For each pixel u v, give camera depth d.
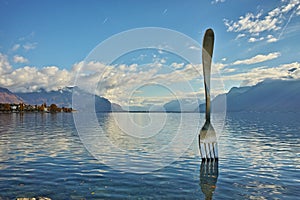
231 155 15.86
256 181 10.37
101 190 9.21
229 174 11.40
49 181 10.33
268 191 9.18
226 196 8.70
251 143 21.44
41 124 48.66
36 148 18.88
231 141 22.73
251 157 15.23
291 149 18.28
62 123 51.47
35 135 28.62
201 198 8.50
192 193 8.97
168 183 10.07
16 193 8.94
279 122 52.03
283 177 10.96
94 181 10.30
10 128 39.34
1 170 12.12
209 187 9.61
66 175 11.21
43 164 13.38
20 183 10.07
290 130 33.84
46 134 29.67
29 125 46.06
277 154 16.25
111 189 9.34
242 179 10.66
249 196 8.69
